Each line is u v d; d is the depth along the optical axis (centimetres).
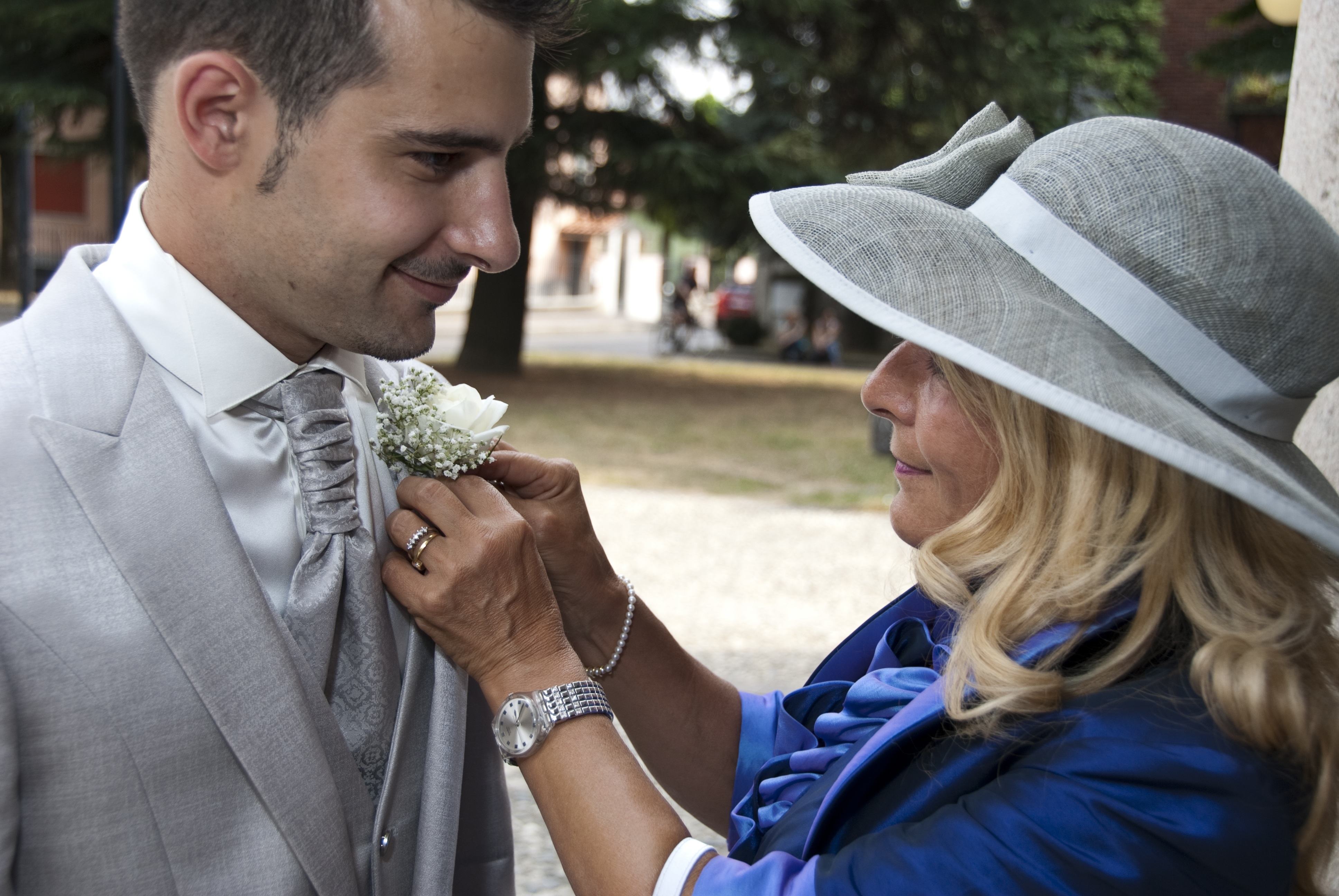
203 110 98
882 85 1443
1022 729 107
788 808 133
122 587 95
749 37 1235
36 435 95
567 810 118
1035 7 1347
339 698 114
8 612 91
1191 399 105
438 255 106
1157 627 105
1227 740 100
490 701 121
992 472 118
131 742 96
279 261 102
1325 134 179
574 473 146
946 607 120
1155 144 107
